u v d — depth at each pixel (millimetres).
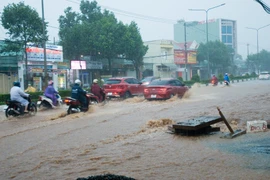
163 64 52750
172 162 5445
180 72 57281
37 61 29859
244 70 87938
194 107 13227
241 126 8516
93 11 40531
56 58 32219
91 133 8391
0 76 26844
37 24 25438
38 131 9055
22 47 25750
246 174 4672
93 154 6160
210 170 4934
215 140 7020
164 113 11789
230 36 99688
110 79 19328
